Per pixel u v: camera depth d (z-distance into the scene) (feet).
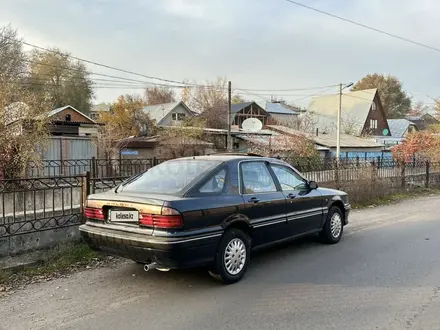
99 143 66.03
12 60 90.27
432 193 51.70
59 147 59.00
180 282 15.39
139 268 17.16
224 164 16.48
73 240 19.56
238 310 12.62
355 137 131.34
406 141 78.02
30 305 13.10
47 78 147.64
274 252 20.16
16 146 38.99
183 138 90.63
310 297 13.73
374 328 11.22
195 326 11.47
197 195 14.70
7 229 17.12
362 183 40.98
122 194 15.28
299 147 72.43
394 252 20.02
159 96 219.00
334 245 21.72
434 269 16.97
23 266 16.52
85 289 14.62
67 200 24.41
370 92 176.76
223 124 156.76
